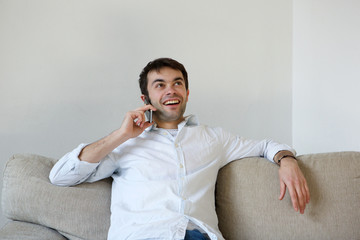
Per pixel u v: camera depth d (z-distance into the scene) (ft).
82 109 8.50
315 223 5.38
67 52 8.36
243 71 9.93
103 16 8.59
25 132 8.11
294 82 10.45
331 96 9.26
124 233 5.03
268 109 10.23
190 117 6.19
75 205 5.44
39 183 5.48
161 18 9.08
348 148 8.81
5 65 7.95
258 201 5.61
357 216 5.38
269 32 10.18
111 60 8.68
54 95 8.29
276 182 5.67
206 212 5.45
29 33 8.08
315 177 5.58
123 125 5.33
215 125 9.65
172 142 5.76
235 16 9.81
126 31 8.77
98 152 5.30
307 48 9.98
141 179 5.43
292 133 10.58
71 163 5.32
